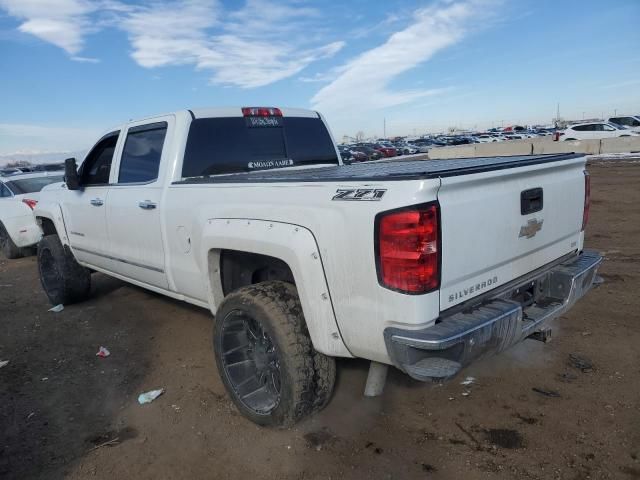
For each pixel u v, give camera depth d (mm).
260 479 2809
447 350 2439
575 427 3094
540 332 3170
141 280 4684
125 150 4668
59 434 3359
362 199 2537
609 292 5355
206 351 4570
